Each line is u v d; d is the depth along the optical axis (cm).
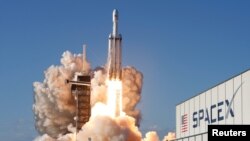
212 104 7712
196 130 8356
